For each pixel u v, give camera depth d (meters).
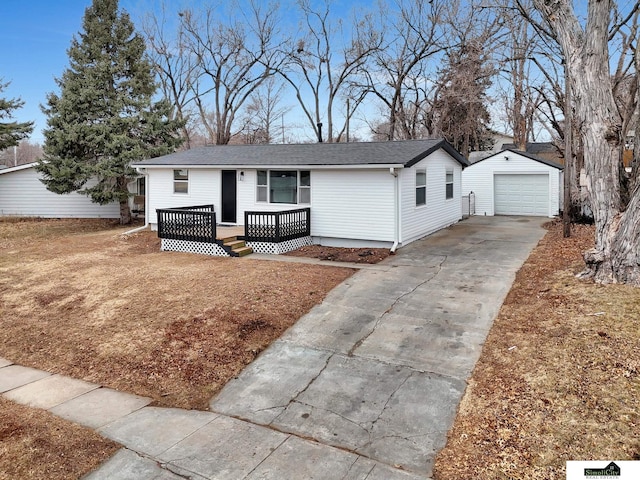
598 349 5.32
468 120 27.98
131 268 11.15
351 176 13.05
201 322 7.41
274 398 5.30
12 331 7.79
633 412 4.15
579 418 4.20
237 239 13.12
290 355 6.33
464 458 3.96
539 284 8.13
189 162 15.51
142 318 7.77
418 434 4.40
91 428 4.77
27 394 5.71
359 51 30.45
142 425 4.83
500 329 6.49
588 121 7.54
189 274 10.26
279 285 9.04
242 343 6.73
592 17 7.35
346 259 11.61
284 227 12.73
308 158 13.90
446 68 26.94
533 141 34.06
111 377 6.12
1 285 10.23
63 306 8.68
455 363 5.71
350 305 7.96
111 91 19.62
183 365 6.26
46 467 4.04
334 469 3.93
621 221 7.31
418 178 13.93
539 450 3.89
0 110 22.28
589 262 7.68
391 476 3.81
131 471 3.98
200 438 4.53
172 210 13.39
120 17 20.53
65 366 6.54
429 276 9.51
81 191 19.03
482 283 8.73
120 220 20.83
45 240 16.22
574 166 15.91
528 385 4.89
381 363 5.90
